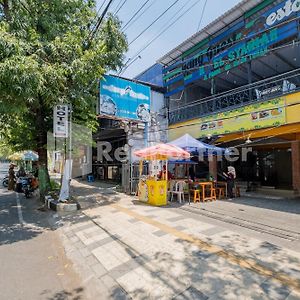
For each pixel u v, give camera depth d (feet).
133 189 44.01
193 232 20.54
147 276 13.80
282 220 24.18
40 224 25.91
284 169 44.73
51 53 28.73
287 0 33.22
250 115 37.22
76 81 30.50
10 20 28.91
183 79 50.26
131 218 25.63
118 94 42.11
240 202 34.14
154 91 53.98
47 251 18.53
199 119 45.68
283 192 40.52
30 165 74.38
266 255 15.79
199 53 46.60
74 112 37.19
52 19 32.89
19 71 21.42
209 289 12.18
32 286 13.46
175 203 33.81
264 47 36.11
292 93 32.32
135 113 44.50
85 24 36.47
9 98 24.09
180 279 13.24
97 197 40.45
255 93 42.16
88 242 19.70
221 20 40.81
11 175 55.06
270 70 44.83
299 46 35.58
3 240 20.93
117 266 15.28
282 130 33.06
